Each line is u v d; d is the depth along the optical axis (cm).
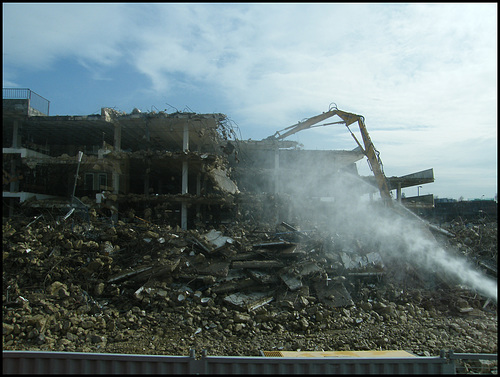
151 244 1530
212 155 2323
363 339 1073
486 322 1256
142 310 1204
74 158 2317
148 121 2383
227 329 1105
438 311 1351
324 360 546
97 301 1245
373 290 1425
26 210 2211
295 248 1519
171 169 2744
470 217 3216
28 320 1016
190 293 1291
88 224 1752
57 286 1245
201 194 2461
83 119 2309
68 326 1044
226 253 1486
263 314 1179
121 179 2539
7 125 2464
